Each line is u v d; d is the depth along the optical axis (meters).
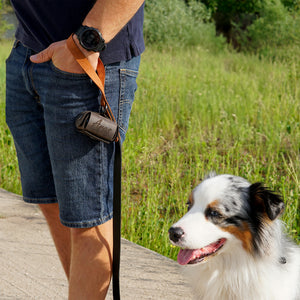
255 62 12.51
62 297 3.07
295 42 13.63
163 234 3.95
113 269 2.30
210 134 6.58
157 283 3.22
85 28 1.92
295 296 2.55
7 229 4.11
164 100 7.80
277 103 7.44
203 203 2.48
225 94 8.40
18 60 2.29
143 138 6.43
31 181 2.49
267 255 2.46
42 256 3.64
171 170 5.34
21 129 2.40
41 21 2.13
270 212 2.36
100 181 2.18
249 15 22.22
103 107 2.14
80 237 2.24
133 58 2.24
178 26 16.28
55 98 2.09
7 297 3.05
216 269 2.59
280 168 5.43
